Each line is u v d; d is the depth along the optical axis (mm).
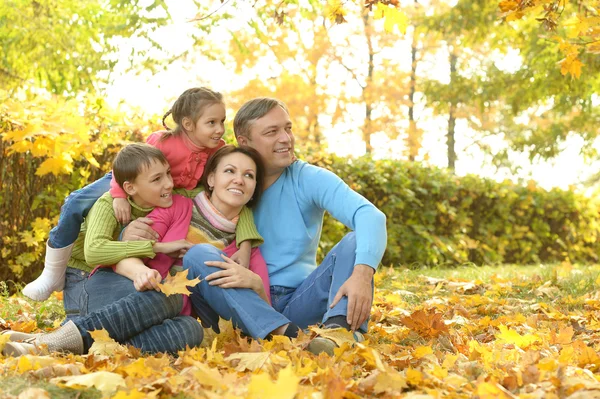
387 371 2420
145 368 2486
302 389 2201
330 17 4457
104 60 13281
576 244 11414
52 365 2504
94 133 5883
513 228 10680
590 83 12023
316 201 3404
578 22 4066
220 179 3289
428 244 9336
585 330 4074
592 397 2252
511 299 5211
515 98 13484
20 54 12547
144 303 2953
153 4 13414
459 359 2928
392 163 9375
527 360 2758
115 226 3256
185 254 3154
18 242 5672
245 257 3264
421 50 21125
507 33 12883
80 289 3316
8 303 4473
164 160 3268
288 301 3389
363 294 3057
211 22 13766
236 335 3070
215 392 2266
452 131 22453
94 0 13734
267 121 3363
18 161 5648
